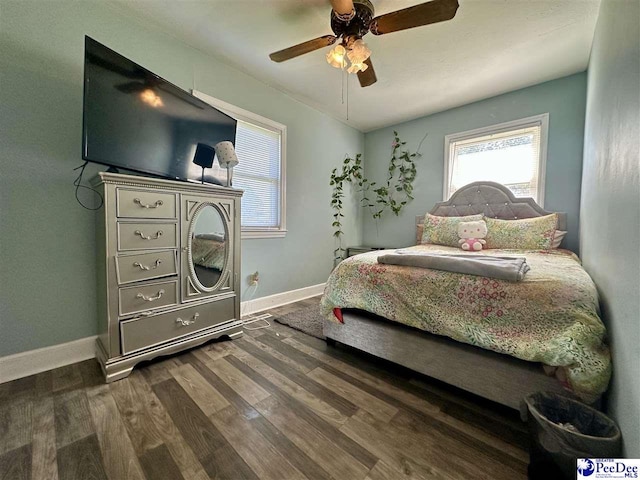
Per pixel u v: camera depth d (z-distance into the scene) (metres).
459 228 2.73
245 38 2.15
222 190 2.04
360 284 1.76
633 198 0.83
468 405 1.33
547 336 1.10
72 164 1.73
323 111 3.53
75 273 1.74
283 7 1.83
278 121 2.97
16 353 1.55
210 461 1.00
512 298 1.23
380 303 1.64
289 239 3.19
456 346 1.38
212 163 2.29
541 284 1.21
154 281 1.69
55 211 1.67
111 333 1.52
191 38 2.16
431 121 3.62
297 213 3.28
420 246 2.93
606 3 1.44
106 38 1.84
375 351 1.68
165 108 1.90
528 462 1.00
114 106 1.62
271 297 3.00
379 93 3.03
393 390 1.46
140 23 1.98
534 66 2.50
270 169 2.96
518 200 2.94
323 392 1.43
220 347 1.97
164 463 0.99
